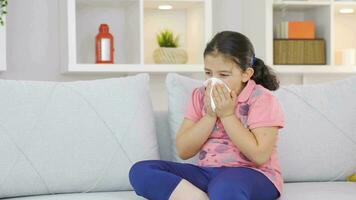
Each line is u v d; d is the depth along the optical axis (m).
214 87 1.65
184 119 1.81
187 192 1.52
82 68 2.88
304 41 3.23
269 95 1.70
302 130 1.94
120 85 1.91
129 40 3.20
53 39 3.14
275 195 1.61
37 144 1.77
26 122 1.78
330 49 3.22
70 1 2.85
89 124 1.82
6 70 3.06
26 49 3.09
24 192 1.75
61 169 1.77
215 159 1.67
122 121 1.85
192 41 3.27
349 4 3.21
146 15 3.30
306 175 1.93
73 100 1.84
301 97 1.99
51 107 1.82
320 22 3.31
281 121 1.67
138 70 2.96
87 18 3.20
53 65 3.14
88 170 1.79
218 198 1.43
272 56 3.14
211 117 1.68
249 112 1.68
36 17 3.11
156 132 2.02
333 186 1.84
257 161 1.60
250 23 3.31
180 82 1.97
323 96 2.00
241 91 1.72
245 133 1.62
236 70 1.68
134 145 1.84
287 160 1.91
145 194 1.56
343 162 1.95
